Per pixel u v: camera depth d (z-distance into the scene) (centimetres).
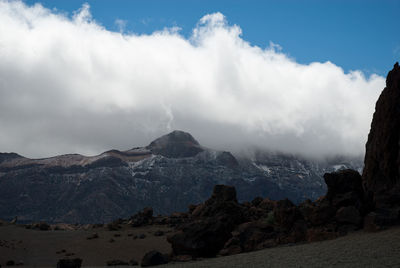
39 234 6669
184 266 3409
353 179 4138
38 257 4962
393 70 4775
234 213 5791
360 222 3834
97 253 5184
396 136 4338
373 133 4859
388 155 4319
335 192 4138
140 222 7762
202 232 4234
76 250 5381
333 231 3859
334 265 2688
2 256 4841
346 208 3928
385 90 4747
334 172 4194
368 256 2786
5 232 6625
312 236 3909
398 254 2719
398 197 3988
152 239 6012
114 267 4128
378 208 3959
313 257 3016
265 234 4344
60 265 3562
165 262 3919
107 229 7538
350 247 3134
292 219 4362
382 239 3186
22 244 5688
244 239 4378
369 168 4538
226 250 4153
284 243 4138
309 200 5459
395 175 4281
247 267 2994
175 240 4259
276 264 2950
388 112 4434
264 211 6419
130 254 5072
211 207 6469
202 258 4078
